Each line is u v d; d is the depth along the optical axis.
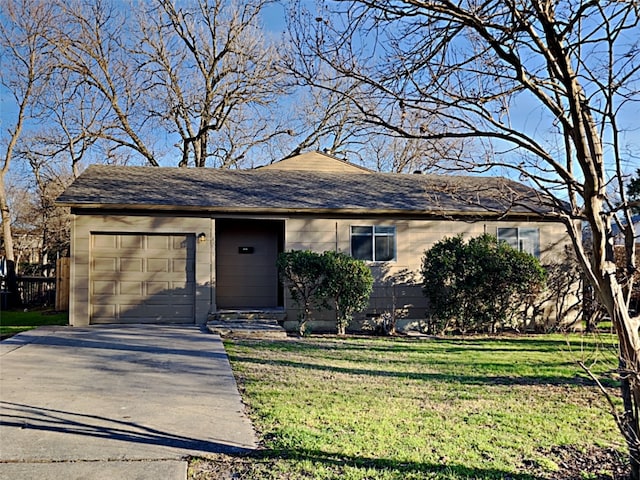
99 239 11.66
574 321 12.91
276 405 5.35
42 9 19.89
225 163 24.50
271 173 15.16
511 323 12.32
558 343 10.34
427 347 9.77
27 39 20.09
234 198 12.40
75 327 11.02
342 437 4.40
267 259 13.71
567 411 5.32
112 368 7.00
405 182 14.89
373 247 12.73
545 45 3.19
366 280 11.57
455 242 12.10
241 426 4.67
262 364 7.54
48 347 8.48
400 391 6.07
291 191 13.36
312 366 7.50
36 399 5.41
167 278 11.85
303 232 12.45
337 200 12.80
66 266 15.95
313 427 4.65
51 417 4.82
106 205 11.31
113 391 5.81
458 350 9.38
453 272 11.87
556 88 3.10
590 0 2.81
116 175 13.58
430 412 5.21
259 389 6.03
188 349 8.56
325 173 15.61
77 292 11.40
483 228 13.16
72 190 11.91
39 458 3.87
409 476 3.64
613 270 2.95
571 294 13.05
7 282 18.00
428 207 12.46
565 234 13.52
